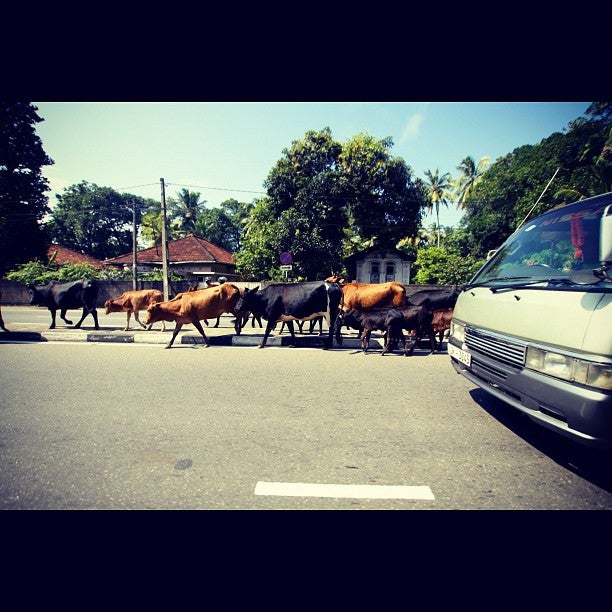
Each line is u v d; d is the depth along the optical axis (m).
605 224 2.05
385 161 20.81
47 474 2.30
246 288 6.76
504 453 2.60
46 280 19.23
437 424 3.11
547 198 19.75
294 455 2.55
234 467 2.39
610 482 2.25
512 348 2.55
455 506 2.01
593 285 2.15
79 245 41.19
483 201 29.34
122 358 5.51
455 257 22.23
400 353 6.16
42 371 4.73
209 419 3.18
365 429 2.99
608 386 1.88
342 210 22.77
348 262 25.47
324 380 4.41
